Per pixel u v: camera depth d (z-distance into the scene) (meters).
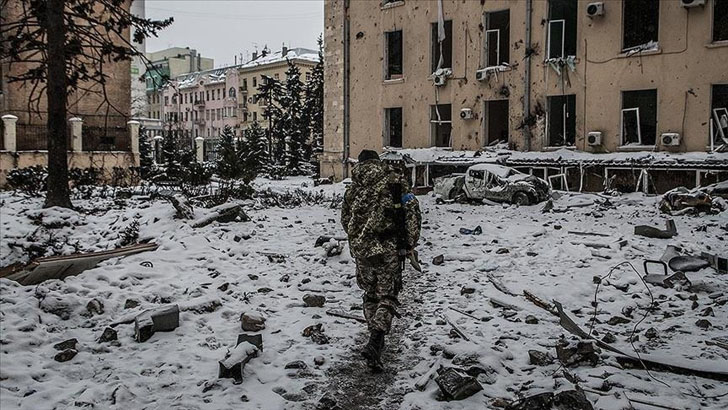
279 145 51.66
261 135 48.69
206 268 8.38
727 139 20.69
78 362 5.23
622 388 4.43
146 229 10.84
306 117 50.06
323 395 4.34
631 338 5.43
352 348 5.46
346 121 32.09
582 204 17.41
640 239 10.34
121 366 5.12
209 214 11.47
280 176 43.78
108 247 10.59
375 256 5.05
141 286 7.39
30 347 5.51
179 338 5.77
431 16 28.48
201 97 97.50
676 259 8.11
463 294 7.19
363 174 5.26
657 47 22.06
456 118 27.86
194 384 4.73
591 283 7.43
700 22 21.12
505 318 6.21
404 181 5.25
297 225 12.23
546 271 8.19
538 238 10.77
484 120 26.98
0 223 12.61
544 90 25.00
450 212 16.38
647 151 22.34
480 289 7.32
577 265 8.48
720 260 7.82
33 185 18.72
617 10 22.91
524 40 25.39
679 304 6.51
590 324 5.94
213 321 6.26
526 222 13.41
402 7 29.50
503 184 18.33
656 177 21.33
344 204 5.41
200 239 9.82
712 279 7.42
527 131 25.45
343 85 31.94
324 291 7.43
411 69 29.34
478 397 4.35
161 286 7.33
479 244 10.51
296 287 7.60
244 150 18.03
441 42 28.28
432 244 10.71
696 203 14.69
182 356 5.30
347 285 7.69
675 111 21.78
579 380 4.59
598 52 23.47
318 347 5.47
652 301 6.52
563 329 5.78
